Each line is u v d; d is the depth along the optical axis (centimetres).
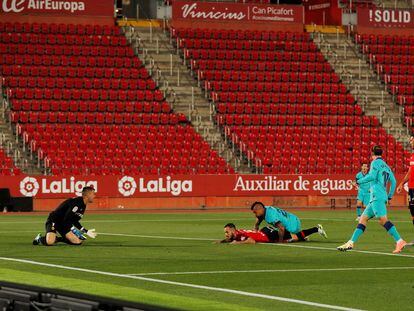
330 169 12875
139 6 14962
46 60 13100
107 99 12875
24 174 11344
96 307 2512
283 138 13050
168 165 12206
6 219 8869
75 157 11856
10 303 2730
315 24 15862
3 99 12406
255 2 15400
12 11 13488
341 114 13775
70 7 13825
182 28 14400
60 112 12406
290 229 5766
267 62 14188
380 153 5188
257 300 3212
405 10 15488
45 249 5262
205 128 12862
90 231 5600
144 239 6112
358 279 3850
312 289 3519
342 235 6600
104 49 13538
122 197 11406
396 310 3012
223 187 11819
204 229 7294
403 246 5081
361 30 15312
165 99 13200
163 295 3241
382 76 14575
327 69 14450
